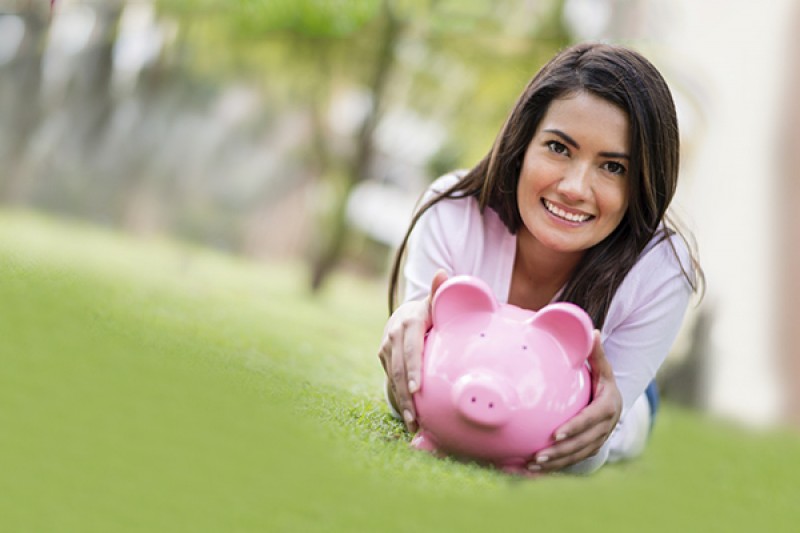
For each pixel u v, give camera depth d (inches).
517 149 75.3
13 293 127.6
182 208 416.2
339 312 249.8
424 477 65.6
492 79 291.4
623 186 72.6
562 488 70.8
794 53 194.7
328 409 83.2
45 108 358.0
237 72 346.9
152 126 375.6
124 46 347.6
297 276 390.9
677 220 87.5
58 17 331.0
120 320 125.3
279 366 111.4
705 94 199.3
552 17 266.1
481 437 67.4
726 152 197.0
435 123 333.7
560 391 67.6
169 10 318.0
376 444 72.1
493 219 81.4
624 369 79.7
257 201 437.7
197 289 213.5
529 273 82.0
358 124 316.2
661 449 108.7
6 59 347.3
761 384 186.5
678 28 208.7
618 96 70.8
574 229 73.3
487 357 67.2
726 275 192.2
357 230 442.3
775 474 105.2
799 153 192.5
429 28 289.6
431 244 82.3
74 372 90.3
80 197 382.0
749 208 193.9
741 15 200.4
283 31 295.3
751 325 188.9
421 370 69.5
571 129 71.1
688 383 188.1
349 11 282.2
